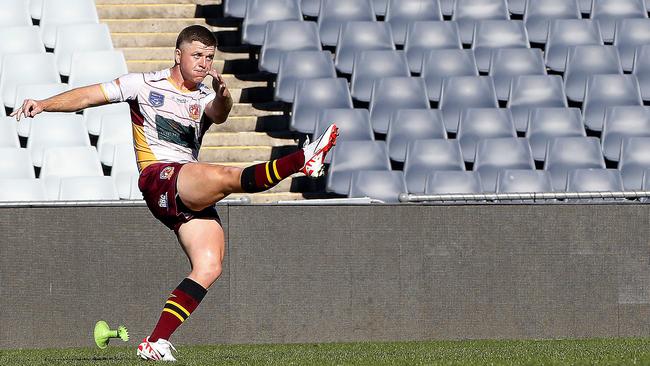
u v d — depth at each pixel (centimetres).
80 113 4666
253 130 4816
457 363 1836
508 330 3066
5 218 2944
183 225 1927
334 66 5072
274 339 2992
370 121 4681
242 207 2983
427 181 4281
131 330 2967
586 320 3092
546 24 5472
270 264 2992
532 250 3073
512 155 4538
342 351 2584
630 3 5606
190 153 1975
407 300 3031
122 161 4359
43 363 2027
